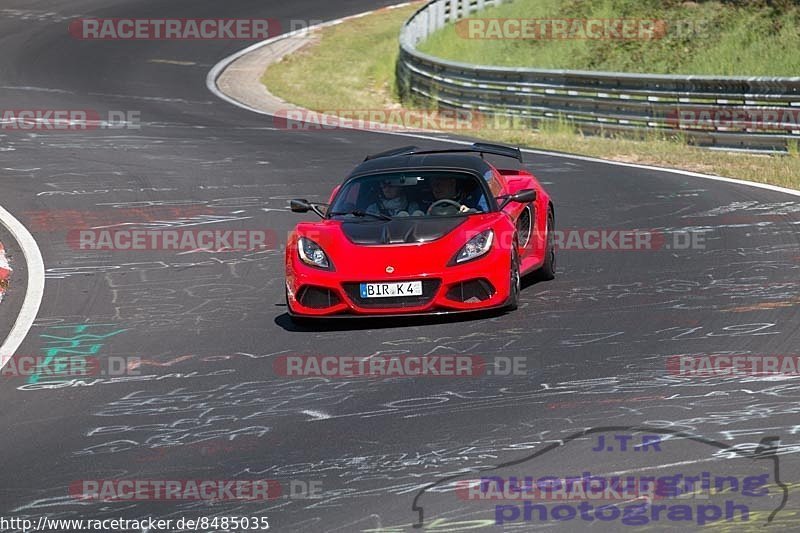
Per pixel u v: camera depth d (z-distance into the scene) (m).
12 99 93.88
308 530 18.77
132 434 24.58
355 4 157.50
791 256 38.69
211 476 21.61
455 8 128.50
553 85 79.25
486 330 31.41
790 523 17.86
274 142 74.75
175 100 98.38
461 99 88.31
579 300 34.47
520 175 40.53
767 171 58.09
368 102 102.56
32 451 23.81
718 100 67.88
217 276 41.47
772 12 99.25
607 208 50.09
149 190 58.97
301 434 23.73
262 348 31.34
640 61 100.00
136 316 36.28
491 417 23.91
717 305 32.59
